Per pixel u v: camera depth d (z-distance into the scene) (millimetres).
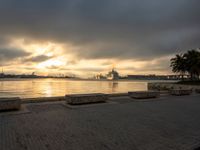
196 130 6465
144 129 6430
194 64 47250
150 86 50812
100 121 7340
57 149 4441
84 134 5652
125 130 6230
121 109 10242
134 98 15391
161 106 11789
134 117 8297
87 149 4508
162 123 7375
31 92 38906
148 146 4836
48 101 12320
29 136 5320
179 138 5566
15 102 9055
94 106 10922
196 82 44375
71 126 6500
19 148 4430
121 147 4699
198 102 14195
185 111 10203
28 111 8773
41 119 7387
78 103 11297
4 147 4473
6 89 48312
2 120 7082
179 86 39000
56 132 5766
